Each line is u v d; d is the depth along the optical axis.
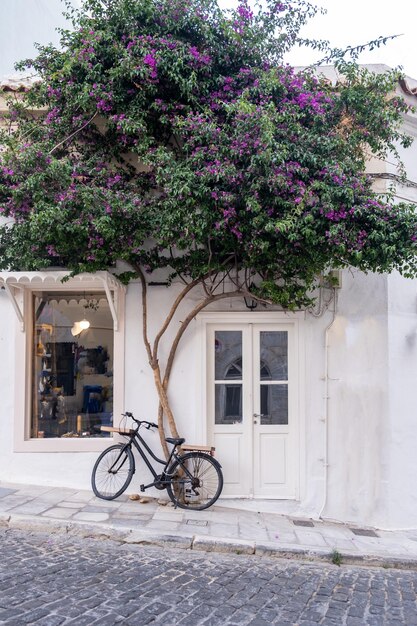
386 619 4.23
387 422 7.22
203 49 6.74
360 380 7.31
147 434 7.33
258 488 7.32
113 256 6.62
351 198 5.92
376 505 7.13
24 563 4.81
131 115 6.59
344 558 5.69
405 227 6.01
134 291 7.53
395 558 5.73
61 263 7.15
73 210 6.08
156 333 7.46
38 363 7.66
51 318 7.70
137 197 6.34
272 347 7.53
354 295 7.41
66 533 5.73
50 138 6.95
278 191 5.90
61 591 4.25
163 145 6.86
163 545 5.61
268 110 5.96
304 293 6.96
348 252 6.05
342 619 4.17
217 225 5.96
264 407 7.46
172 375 7.40
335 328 7.37
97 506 6.52
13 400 7.43
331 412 7.29
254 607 4.25
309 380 7.32
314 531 6.47
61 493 7.00
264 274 7.06
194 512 6.61
